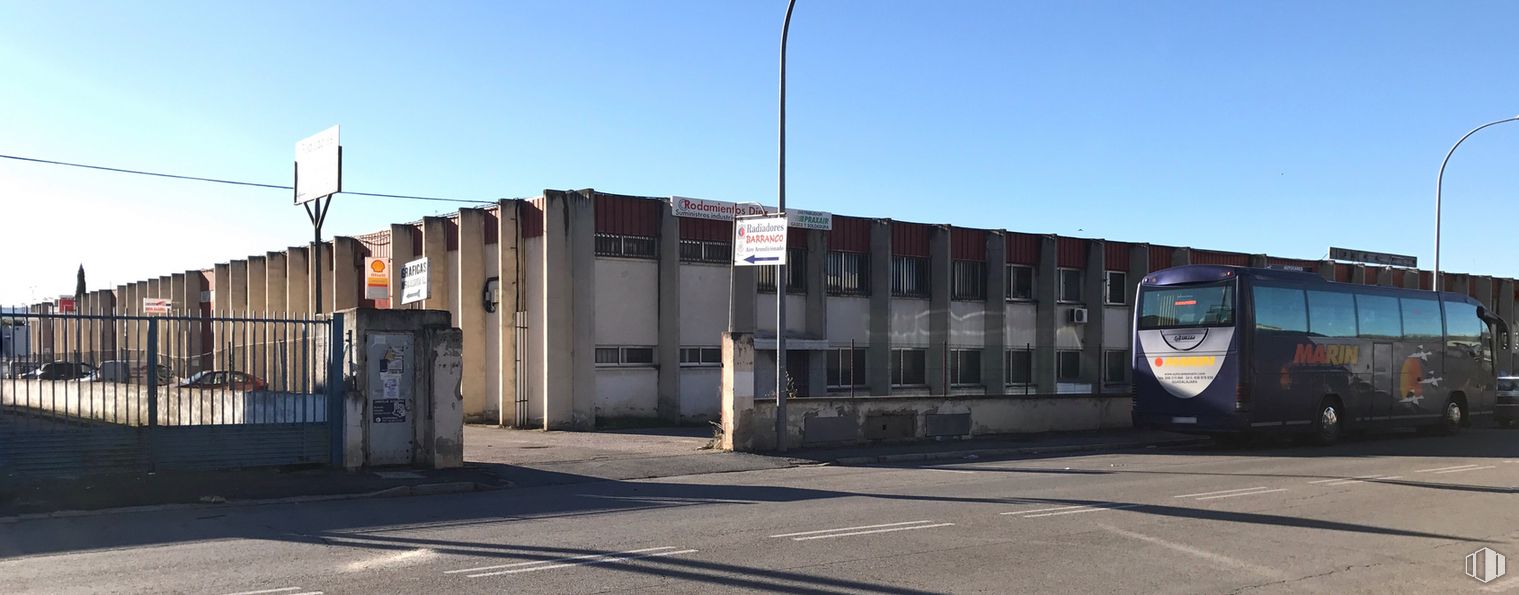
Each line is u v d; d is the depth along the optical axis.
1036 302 36.25
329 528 10.26
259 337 19.03
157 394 13.80
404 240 32.06
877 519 10.93
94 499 11.88
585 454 18.05
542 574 7.93
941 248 33.41
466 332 29.19
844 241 31.64
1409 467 17.03
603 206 27.52
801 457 18.00
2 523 10.65
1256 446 21.97
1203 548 9.29
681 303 28.81
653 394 28.36
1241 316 20.12
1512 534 10.18
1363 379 22.84
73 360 15.59
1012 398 22.84
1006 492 13.45
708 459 17.38
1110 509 11.76
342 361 15.06
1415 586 7.86
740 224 19.16
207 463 13.97
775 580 7.76
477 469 15.38
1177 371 20.97
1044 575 8.07
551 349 26.22
